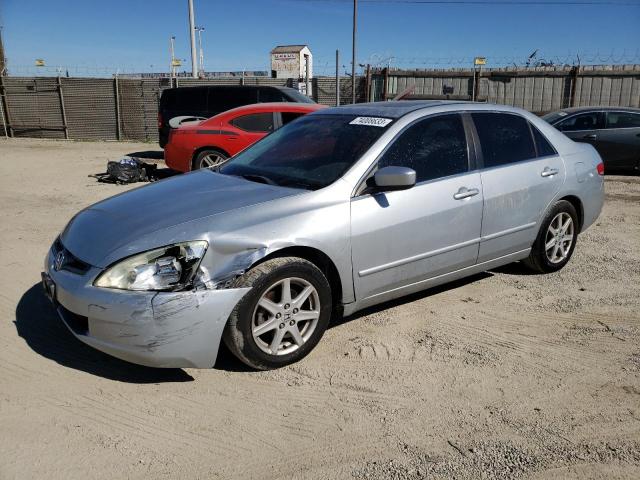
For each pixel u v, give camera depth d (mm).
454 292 4938
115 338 3150
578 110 11953
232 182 4070
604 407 3221
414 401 3264
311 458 2768
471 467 2707
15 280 5000
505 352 3861
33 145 17234
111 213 3736
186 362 3227
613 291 5000
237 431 2965
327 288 3658
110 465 2682
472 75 19438
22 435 2877
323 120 4676
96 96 19266
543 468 2705
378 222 3818
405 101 4836
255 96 12727
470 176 4402
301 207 3596
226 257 3268
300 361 3688
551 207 5082
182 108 12906
